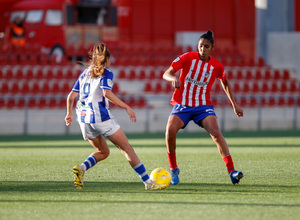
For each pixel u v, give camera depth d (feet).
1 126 225.35
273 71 289.33
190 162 112.37
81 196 70.08
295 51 301.84
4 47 296.51
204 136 205.26
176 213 58.90
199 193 72.43
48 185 80.18
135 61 287.07
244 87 266.36
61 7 296.10
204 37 79.30
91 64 72.79
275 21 311.27
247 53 350.84
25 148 153.58
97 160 77.10
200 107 81.05
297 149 143.64
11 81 259.19
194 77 80.43
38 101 244.01
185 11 348.18
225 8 351.05
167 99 227.20
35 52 284.00
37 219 56.24
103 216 57.47
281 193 72.18
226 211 59.88
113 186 79.10
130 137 200.85
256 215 57.72
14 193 72.54
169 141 80.38
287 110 259.80
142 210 60.59
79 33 298.35
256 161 113.70
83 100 73.51
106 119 72.69
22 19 298.97
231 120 243.60
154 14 344.49
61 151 143.13
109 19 306.76
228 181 84.33
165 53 306.14
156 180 75.97
